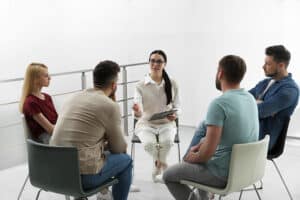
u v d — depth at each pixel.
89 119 2.80
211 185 2.82
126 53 6.71
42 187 2.80
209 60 5.92
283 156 4.94
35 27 7.49
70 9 7.24
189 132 6.01
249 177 2.77
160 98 4.01
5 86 7.37
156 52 4.02
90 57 7.17
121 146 2.97
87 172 2.78
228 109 2.70
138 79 6.64
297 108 5.35
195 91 6.11
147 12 6.35
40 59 7.53
